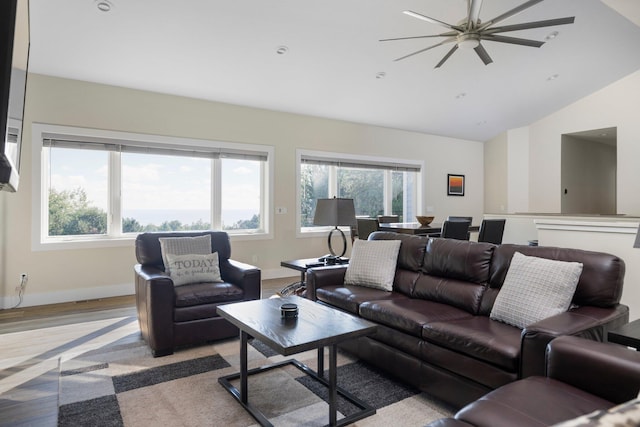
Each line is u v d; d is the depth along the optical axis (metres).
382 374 2.61
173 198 5.17
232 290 3.25
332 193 6.54
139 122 4.80
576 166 7.49
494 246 2.72
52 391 1.32
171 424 2.00
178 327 2.97
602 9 4.33
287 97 5.45
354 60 4.73
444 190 7.85
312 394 2.32
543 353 1.69
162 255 3.48
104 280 4.63
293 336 1.92
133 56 4.13
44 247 4.29
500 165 8.00
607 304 2.09
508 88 6.03
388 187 7.24
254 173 5.79
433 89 5.77
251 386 2.43
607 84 6.28
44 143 4.27
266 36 4.09
